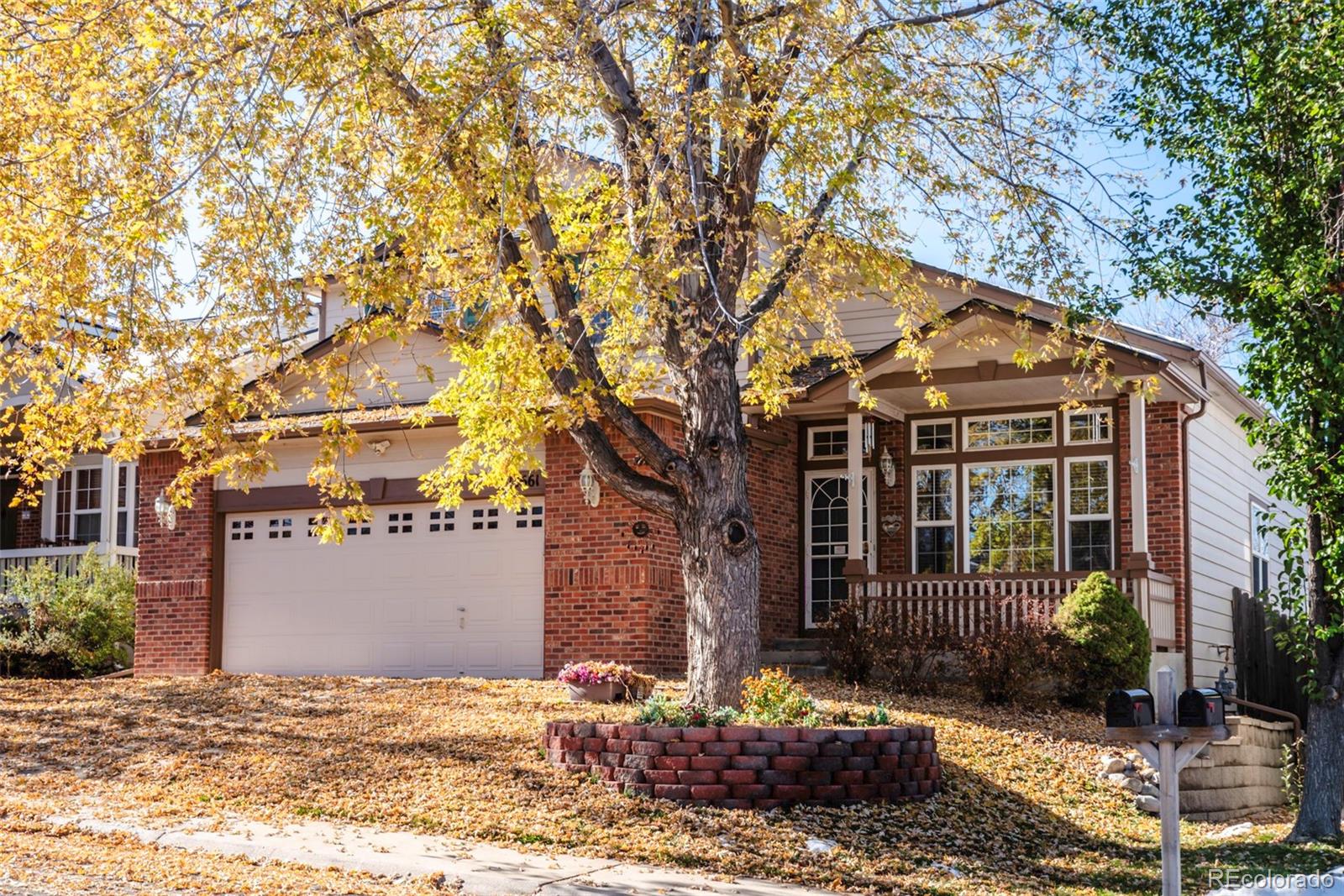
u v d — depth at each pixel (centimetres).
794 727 1243
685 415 1420
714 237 1318
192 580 2169
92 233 1161
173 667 2167
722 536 1382
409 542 2062
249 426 2127
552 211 1487
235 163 1141
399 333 1195
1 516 2864
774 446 2178
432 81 1200
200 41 1166
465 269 1283
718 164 1417
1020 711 1702
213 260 1167
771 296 1458
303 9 1175
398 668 2038
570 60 1198
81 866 962
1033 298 1791
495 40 1242
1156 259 1435
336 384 1236
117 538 2711
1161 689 800
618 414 1388
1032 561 2033
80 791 1252
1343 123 1295
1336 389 1358
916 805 1277
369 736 1419
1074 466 2027
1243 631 2275
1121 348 1770
